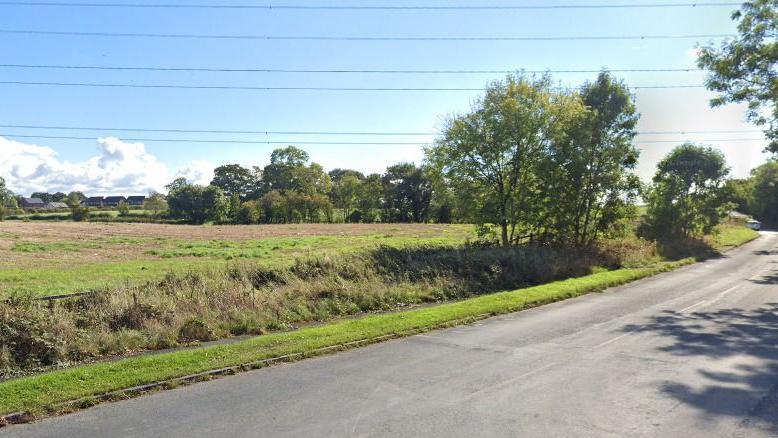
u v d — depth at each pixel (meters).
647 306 12.85
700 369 7.18
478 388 6.58
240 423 5.59
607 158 26.31
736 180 36.50
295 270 15.83
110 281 18.95
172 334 10.02
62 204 154.38
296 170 113.12
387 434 5.19
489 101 25.50
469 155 25.53
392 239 45.91
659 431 5.11
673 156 36.75
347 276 15.89
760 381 6.61
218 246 39.78
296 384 6.94
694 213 35.44
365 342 9.30
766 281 17.62
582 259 21.81
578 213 26.19
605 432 5.11
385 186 102.44
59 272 23.06
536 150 25.75
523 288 16.89
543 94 25.67
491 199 25.53
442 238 46.91
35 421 5.82
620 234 27.72
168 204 101.75
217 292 12.72
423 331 10.28
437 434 5.16
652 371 7.14
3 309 9.19
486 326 10.73
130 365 7.71
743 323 10.43
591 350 8.45
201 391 6.76
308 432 5.30
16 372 8.10
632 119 26.67
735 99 21.03
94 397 6.43
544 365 7.59
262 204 94.75
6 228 59.72
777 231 66.06
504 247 22.80
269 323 11.30
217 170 126.06
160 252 34.12
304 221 95.75
